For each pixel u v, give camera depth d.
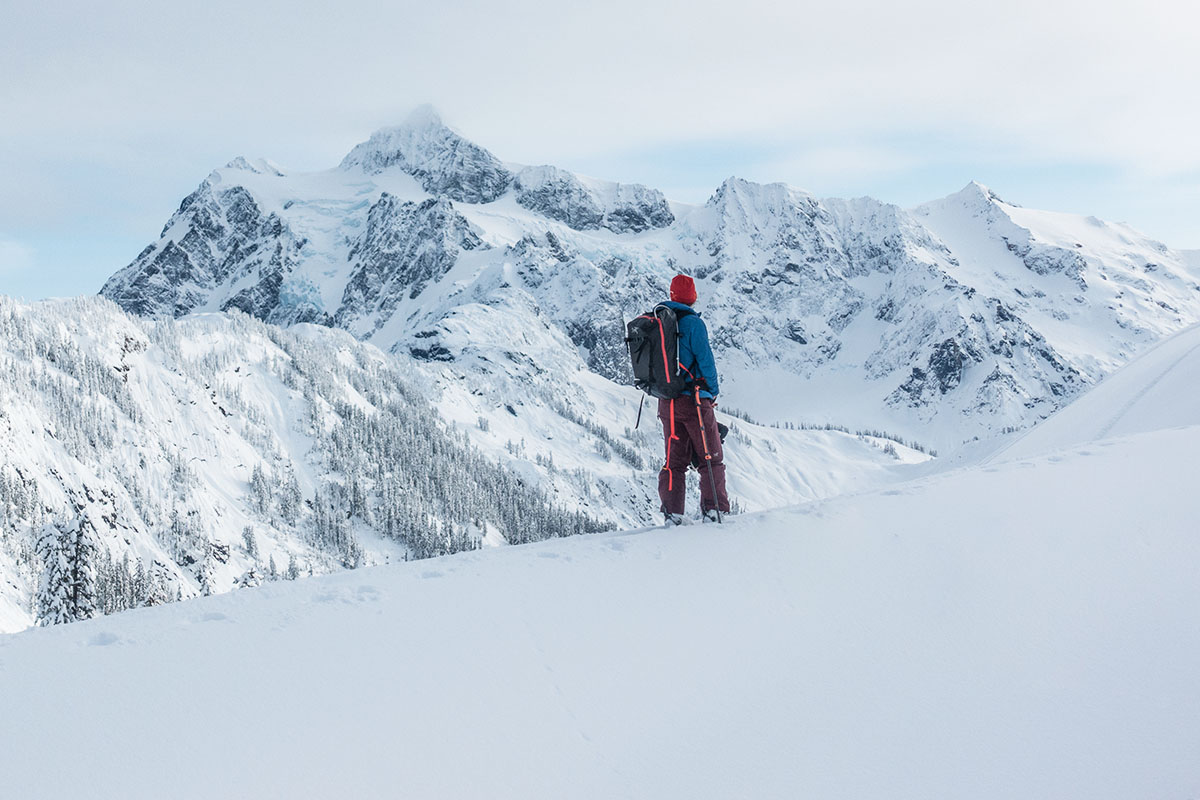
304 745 3.06
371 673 3.65
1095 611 4.29
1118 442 9.24
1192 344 25.47
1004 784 2.86
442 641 4.00
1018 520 5.96
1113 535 5.47
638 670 3.75
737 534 5.89
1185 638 3.89
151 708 3.30
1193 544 5.16
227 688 3.48
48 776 2.82
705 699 3.50
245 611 4.37
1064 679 3.59
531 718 3.30
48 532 28.06
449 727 3.21
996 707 3.38
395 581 4.88
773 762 3.02
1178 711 3.27
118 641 3.97
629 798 2.79
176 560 116.88
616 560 5.31
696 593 4.73
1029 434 29.48
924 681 3.63
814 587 4.82
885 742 3.15
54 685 3.49
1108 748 3.06
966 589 4.70
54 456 114.62
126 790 2.76
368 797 2.77
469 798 2.77
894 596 4.66
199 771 2.88
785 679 3.68
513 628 4.17
